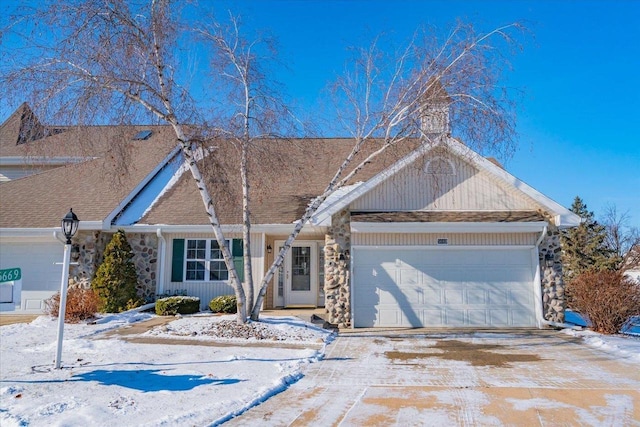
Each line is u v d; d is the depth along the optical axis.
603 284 12.27
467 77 10.86
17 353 8.88
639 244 35.09
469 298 13.75
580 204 34.69
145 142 19.97
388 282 13.84
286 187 17.02
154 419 5.29
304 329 11.74
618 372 7.84
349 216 14.08
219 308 14.49
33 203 16.25
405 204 14.31
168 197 16.78
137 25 10.12
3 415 5.31
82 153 10.34
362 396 6.40
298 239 16.62
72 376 7.13
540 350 9.93
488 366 8.34
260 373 7.50
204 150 12.04
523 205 14.28
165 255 15.63
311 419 5.45
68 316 12.78
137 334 11.16
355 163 18.11
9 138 19.25
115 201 15.96
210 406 5.77
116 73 9.90
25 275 15.29
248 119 11.98
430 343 10.87
